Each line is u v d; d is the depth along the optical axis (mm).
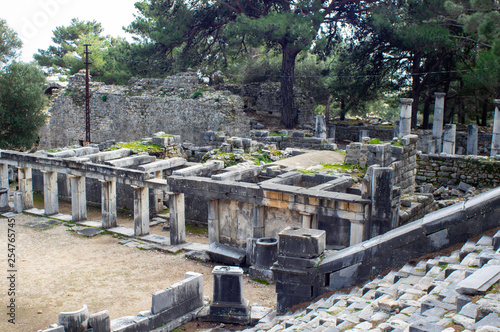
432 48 38344
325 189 17656
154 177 23188
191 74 40500
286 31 38031
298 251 12445
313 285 12367
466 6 34281
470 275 8289
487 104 47094
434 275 9875
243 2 41812
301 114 49438
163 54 45312
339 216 16375
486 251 9562
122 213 26797
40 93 40750
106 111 44062
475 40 35812
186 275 14117
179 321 13148
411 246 11367
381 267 11680
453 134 32094
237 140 26578
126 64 46844
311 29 36969
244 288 16297
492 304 7137
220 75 55875
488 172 27078
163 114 40312
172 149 29906
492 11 30109
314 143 27688
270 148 27250
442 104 34438
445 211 11586
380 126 49219
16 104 39219
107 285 16656
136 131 42219
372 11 39062
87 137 42031
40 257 19453
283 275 12594
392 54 44469
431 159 28766
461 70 41375
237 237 19406
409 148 21047
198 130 38312
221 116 36906
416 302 8758
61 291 16109
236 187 18391
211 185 19031
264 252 17156
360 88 46844
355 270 11891
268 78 55188
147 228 22234
